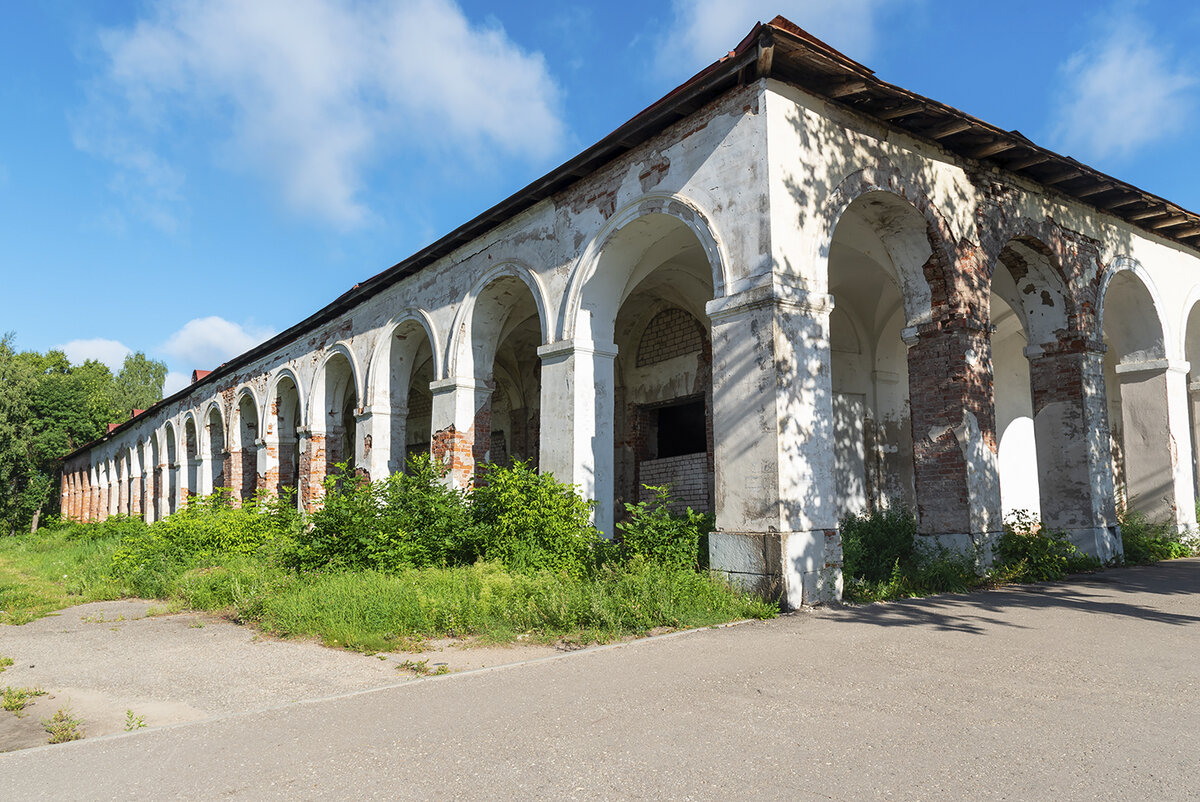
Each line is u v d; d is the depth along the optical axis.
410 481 9.97
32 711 4.41
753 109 7.65
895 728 3.54
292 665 5.41
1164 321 12.50
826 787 2.87
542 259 10.49
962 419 8.69
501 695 4.28
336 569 8.70
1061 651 5.11
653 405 15.00
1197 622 6.14
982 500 8.71
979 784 2.88
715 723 3.66
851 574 8.50
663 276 12.92
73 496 44.81
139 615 8.26
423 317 13.29
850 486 13.03
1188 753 3.18
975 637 5.60
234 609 8.01
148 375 59.22
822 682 4.38
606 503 9.62
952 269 8.92
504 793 2.88
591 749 3.33
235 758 3.36
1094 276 11.21
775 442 7.06
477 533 8.88
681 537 7.97
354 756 3.34
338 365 16.97
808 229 7.65
